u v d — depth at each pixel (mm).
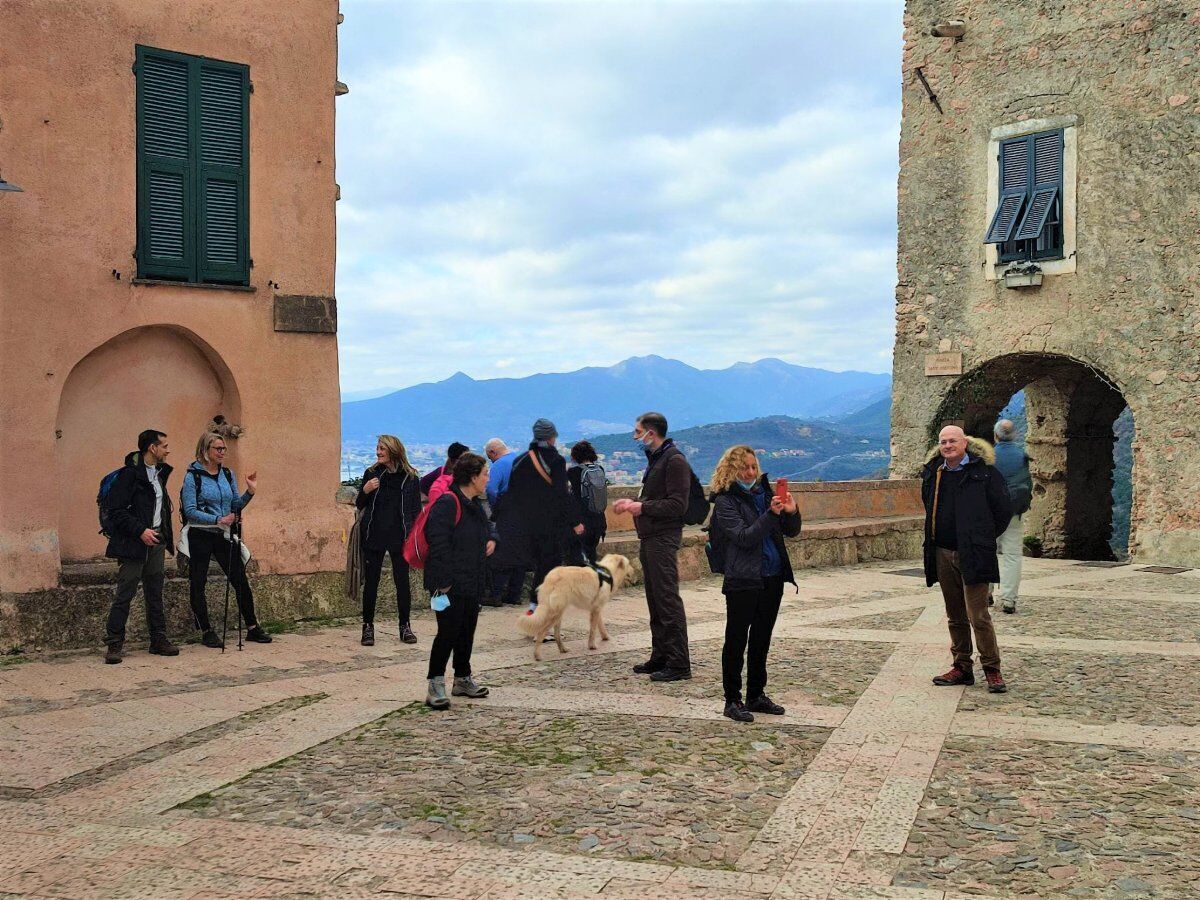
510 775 5441
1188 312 15461
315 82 10477
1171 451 15648
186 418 10016
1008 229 16922
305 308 10398
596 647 8953
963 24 17547
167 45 9586
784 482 6438
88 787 5422
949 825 4691
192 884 4105
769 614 6586
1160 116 15664
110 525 8320
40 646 8781
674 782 5312
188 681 7742
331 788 5281
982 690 7230
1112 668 7914
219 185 9906
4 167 8703
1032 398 21062
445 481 9805
